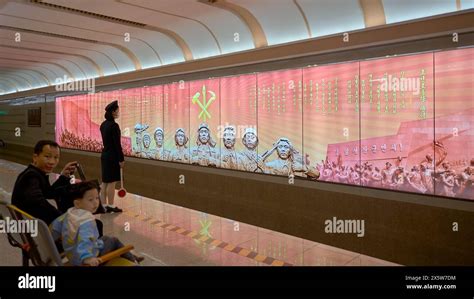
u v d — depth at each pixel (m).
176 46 7.00
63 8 5.21
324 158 5.00
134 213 5.73
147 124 8.12
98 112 9.55
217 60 6.27
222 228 5.00
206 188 6.78
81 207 2.68
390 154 4.32
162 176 7.70
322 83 4.96
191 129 7.11
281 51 5.27
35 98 12.48
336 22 4.72
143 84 8.00
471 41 3.55
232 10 5.36
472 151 3.67
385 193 4.35
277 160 5.61
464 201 3.72
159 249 4.14
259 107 5.82
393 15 4.22
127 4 4.97
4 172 10.27
